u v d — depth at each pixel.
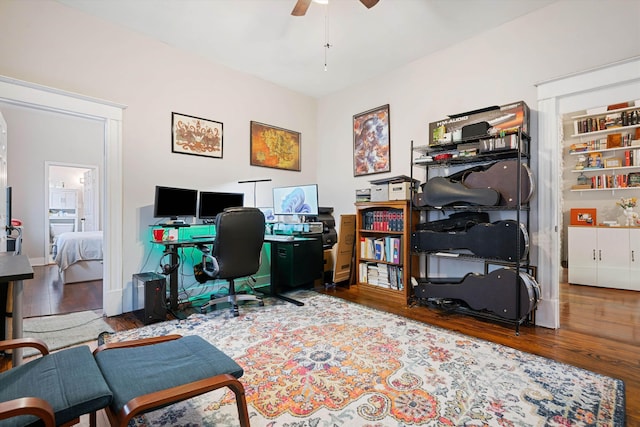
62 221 6.92
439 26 2.95
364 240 3.82
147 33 3.11
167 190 3.08
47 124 5.99
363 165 4.23
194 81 3.52
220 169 3.76
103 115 2.87
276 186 4.36
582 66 2.48
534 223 2.71
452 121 3.13
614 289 4.06
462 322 2.70
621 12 2.32
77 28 2.75
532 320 2.66
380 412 1.45
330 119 4.70
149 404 0.91
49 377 1.03
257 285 4.13
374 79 4.09
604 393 1.60
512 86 2.86
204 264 2.99
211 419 1.41
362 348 2.13
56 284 4.23
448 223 3.06
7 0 2.45
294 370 1.83
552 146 2.61
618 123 4.51
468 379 1.73
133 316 2.89
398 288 3.43
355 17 2.81
